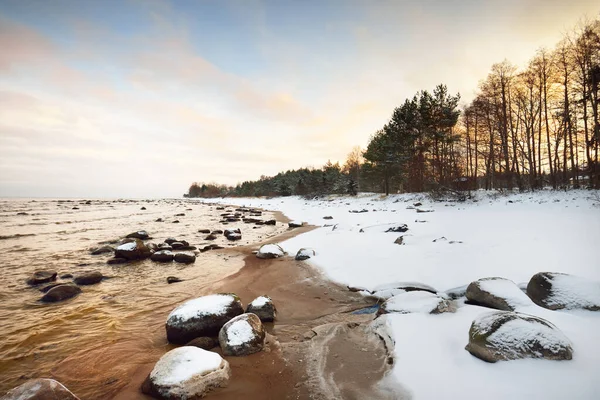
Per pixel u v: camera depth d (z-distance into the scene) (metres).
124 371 4.64
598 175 21.17
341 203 36.09
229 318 5.79
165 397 3.83
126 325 6.37
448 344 4.46
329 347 5.09
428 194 28.05
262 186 83.94
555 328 3.90
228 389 4.04
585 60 22.50
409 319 5.38
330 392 3.89
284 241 15.31
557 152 26.75
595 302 4.85
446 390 3.55
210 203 69.81
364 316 6.34
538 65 26.39
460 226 13.99
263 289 8.42
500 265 7.66
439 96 30.34
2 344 5.56
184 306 5.90
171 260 12.31
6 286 8.98
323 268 9.82
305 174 68.56
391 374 4.07
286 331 5.83
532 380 3.37
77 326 6.33
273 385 4.11
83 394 4.09
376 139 41.69
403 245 10.85
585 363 3.46
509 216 15.77
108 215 33.59
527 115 30.00
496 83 29.06
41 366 4.84
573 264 7.08
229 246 15.45
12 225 23.19
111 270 10.86
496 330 3.98
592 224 11.61
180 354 4.32
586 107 22.53
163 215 34.34
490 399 3.25
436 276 7.63
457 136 29.84
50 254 13.36
